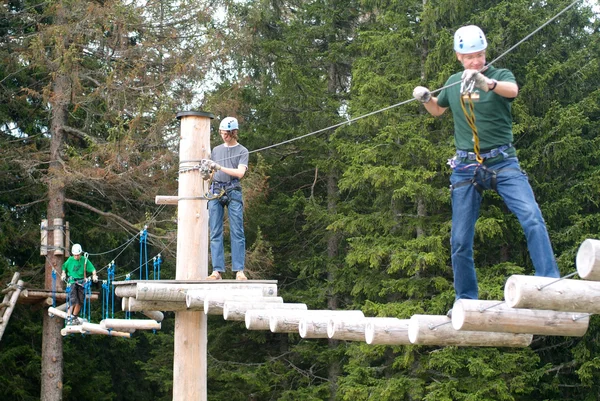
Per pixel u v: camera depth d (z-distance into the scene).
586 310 5.29
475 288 6.15
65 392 23.61
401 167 19.78
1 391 22.72
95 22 20.12
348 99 25.38
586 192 20.25
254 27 24.14
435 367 20.08
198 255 9.94
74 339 26.00
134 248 27.56
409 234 20.89
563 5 21.30
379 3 21.86
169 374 23.55
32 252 24.42
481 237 18.62
